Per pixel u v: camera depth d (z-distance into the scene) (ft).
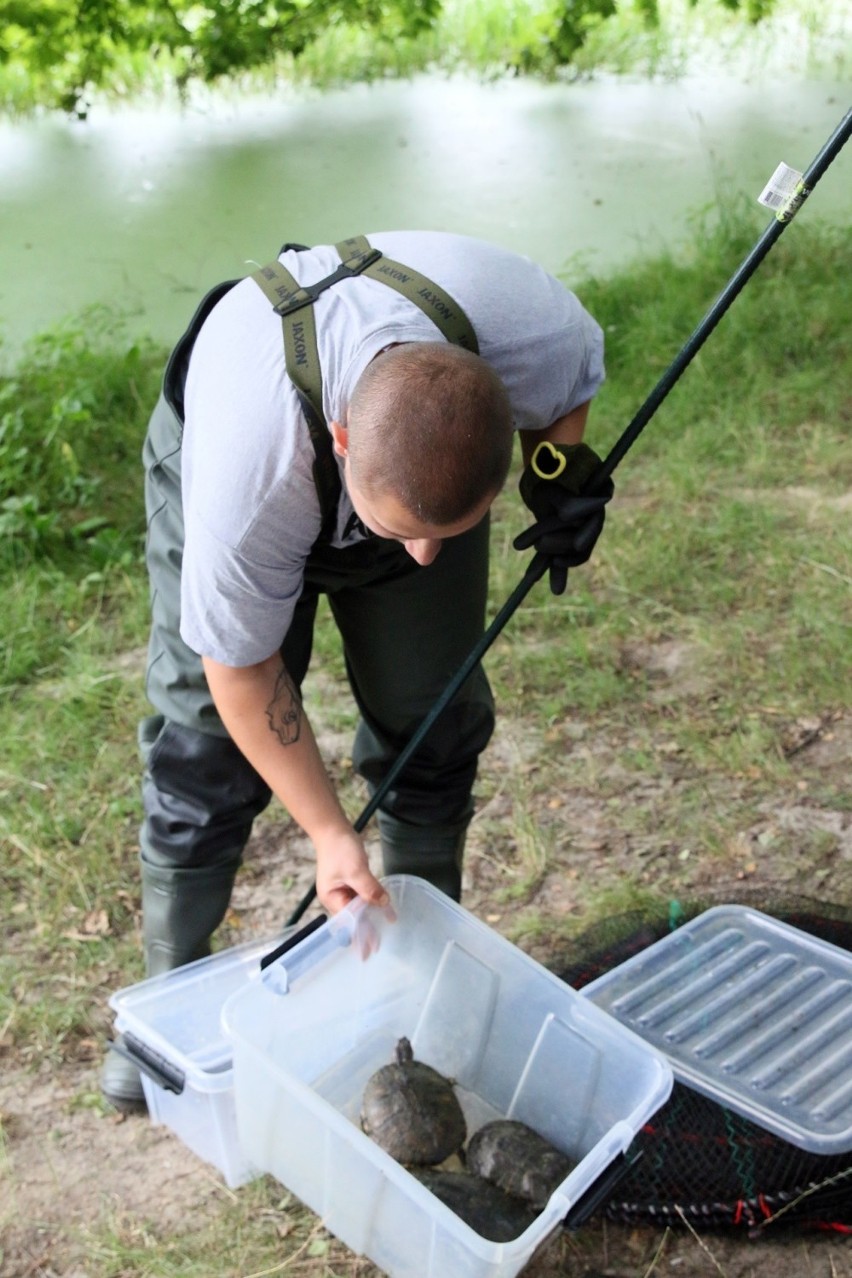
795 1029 6.94
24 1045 7.52
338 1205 5.83
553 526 6.00
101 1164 6.84
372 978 6.63
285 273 5.44
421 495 4.56
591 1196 5.62
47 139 22.44
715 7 26.71
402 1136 6.23
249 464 5.09
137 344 14.55
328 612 11.35
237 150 21.66
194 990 6.66
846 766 9.43
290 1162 5.98
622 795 9.30
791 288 15.43
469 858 8.79
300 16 24.29
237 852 6.91
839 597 11.04
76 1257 6.37
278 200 19.48
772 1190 6.29
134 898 8.54
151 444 6.35
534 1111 6.58
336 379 5.06
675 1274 6.16
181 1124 6.64
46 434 13.30
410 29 24.57
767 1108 6.39
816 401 13.93
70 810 9.21
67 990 7.87
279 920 8.34
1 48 22.54
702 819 9.04
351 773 9.62
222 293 6.04
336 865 5.90
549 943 8.07
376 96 24.39
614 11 23.44
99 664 10.71
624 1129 5.53
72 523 12.64
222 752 6.53
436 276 5.40
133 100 24.13
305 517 5.23
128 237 18.40
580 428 6.23
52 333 15.03
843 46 25.81
